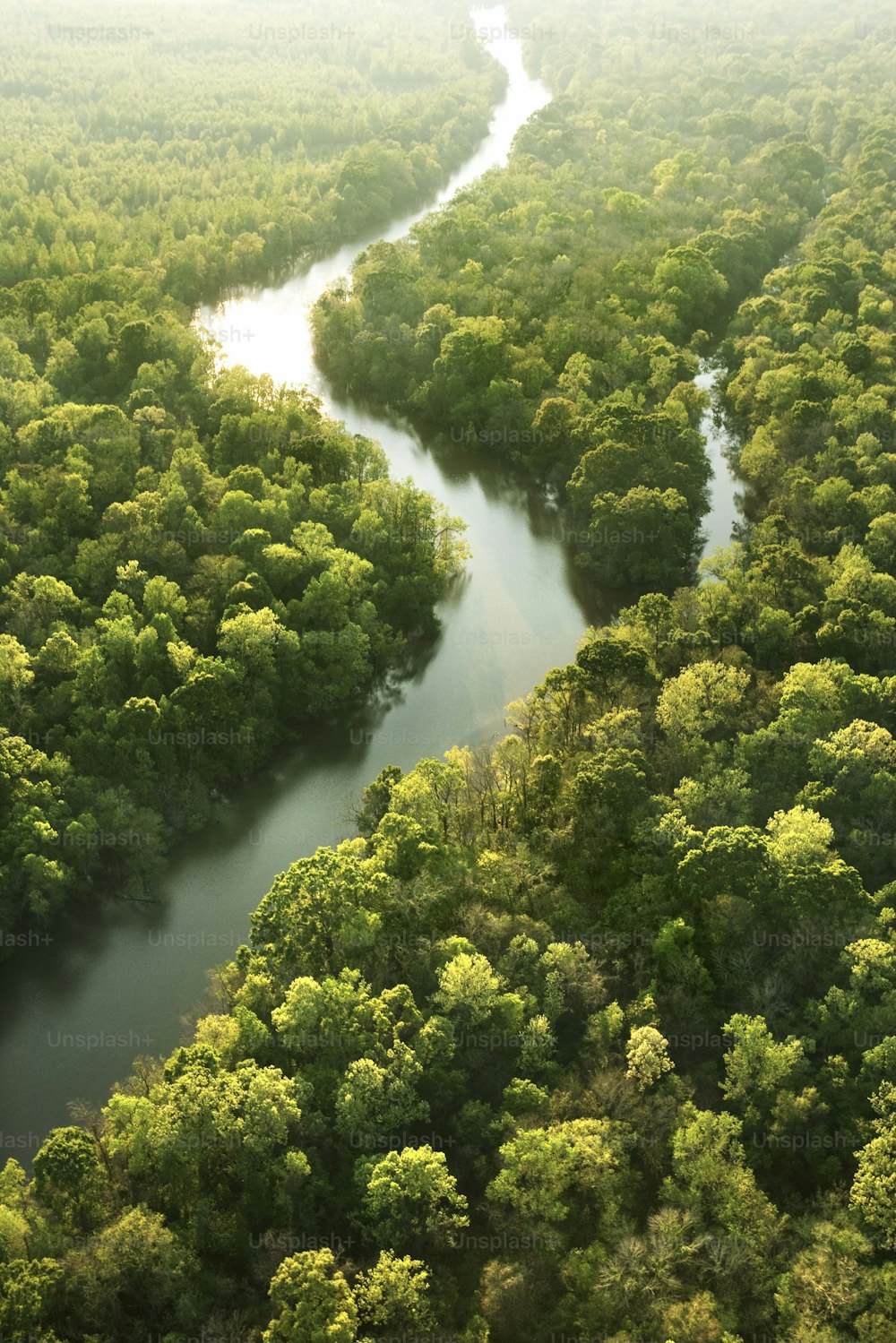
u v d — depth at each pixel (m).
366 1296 88.81
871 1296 88.44
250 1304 93.06
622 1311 90.50
